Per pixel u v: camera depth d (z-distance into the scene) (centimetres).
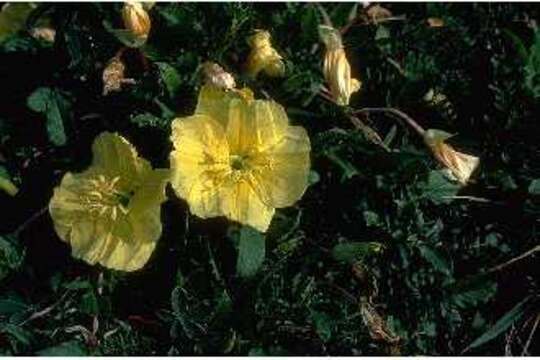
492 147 57
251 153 47
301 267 53
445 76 59
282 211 54
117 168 47
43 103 52
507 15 60
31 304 50
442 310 53
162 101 52
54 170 53
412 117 58
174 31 55
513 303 54
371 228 54
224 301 49
